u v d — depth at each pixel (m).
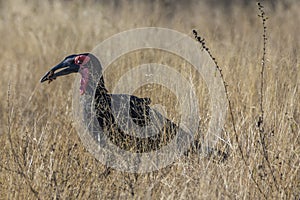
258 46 23.61
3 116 21.77
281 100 19.64
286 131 17.52
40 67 27.66
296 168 16.03
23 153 16.67
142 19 31.64
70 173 16.34
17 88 24.86
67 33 32.03
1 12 38.97
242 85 20.70
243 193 15.31
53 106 22.11
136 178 16.25
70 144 17.77
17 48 31.98
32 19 35.56
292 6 33.34
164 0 37.03
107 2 39.22
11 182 15.63
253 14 35.66
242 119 18.28
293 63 21.95
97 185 15.86
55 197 15.07
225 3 40.16
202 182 15.19
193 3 39.69
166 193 15.37
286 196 15.41
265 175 15.84
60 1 38.31
